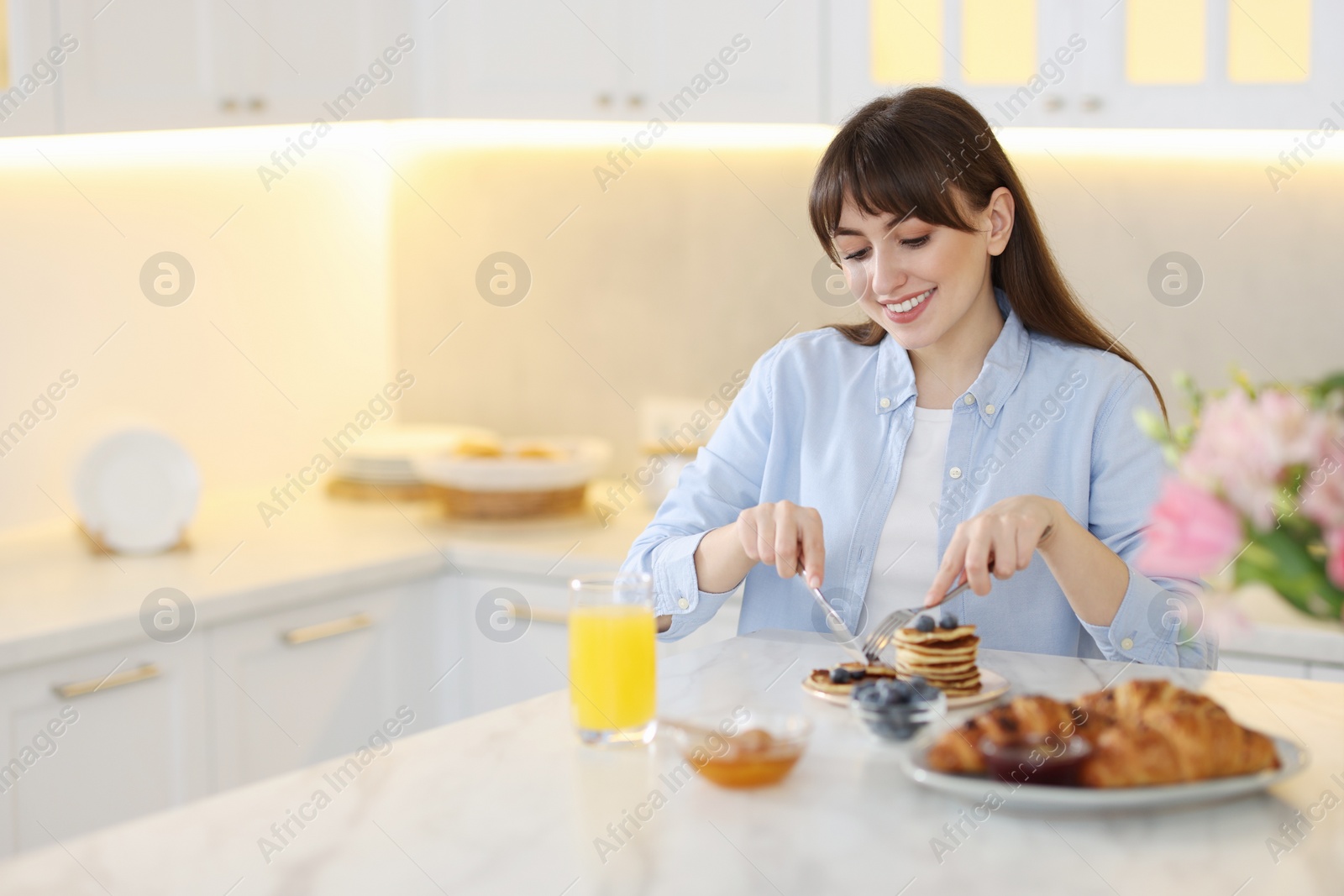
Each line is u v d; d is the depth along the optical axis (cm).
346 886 65
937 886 64
